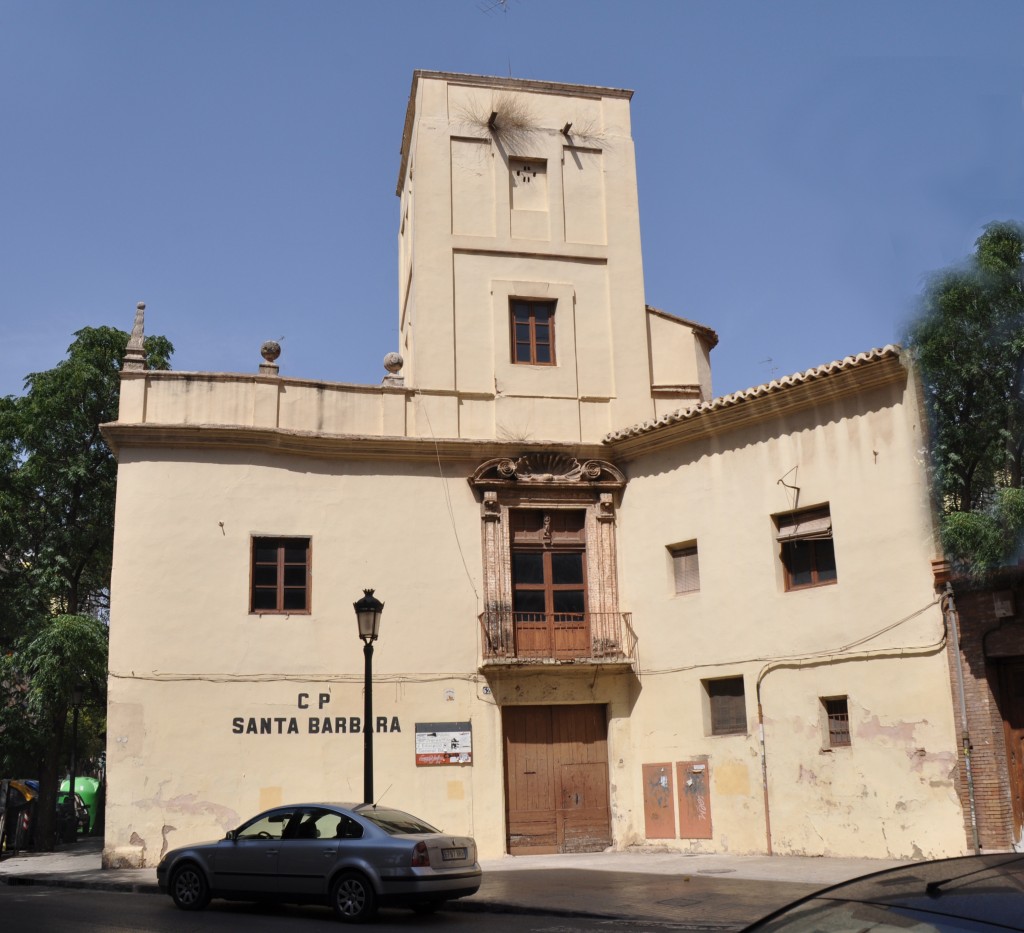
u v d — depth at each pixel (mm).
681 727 20094
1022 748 16188
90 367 26312
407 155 25344
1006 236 15938
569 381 22625
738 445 20172
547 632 21297
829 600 18359
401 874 12328
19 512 25969
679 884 14859
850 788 17562
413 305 22625
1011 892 3488
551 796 20516
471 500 21531
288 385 21078
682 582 20922
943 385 16641
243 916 12961
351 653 20219
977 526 15938
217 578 19891
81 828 33562
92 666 23828
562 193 23734
